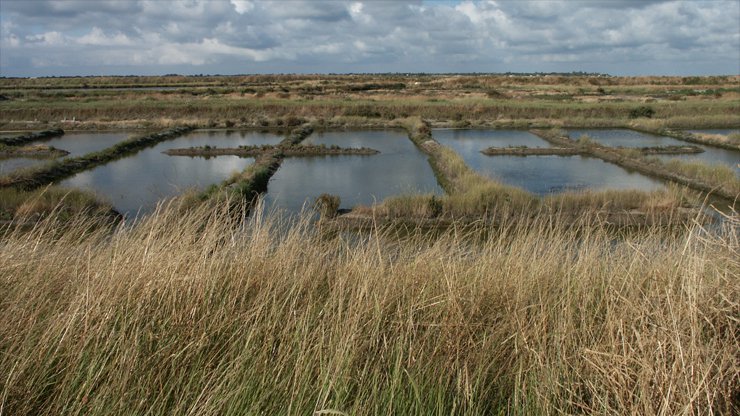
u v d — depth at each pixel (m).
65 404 2.70
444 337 3.18
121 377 2.80
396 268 4.09
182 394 2.72
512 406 2.81
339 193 20.31
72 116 48.62
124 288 3.51
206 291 3.55
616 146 32.72
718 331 2.94
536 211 14.94
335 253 4.56
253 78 126.12
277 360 2.95
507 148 31.67
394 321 3.28
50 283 3.83
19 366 2.84
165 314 3.35
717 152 30.81
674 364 2.56
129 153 31.12
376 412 2.56
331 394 2.74
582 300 3.65
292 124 45.59
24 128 42.41
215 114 50.69
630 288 3.60
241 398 2.72
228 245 4.29
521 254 4.29
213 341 3.21
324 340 3.10
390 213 15.16
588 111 49.41
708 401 2.35
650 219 13.54
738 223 3.67
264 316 3.34
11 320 3.25
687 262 3.52
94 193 17.27
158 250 3.92
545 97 68.44
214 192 15.96
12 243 4.35
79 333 3.13
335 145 31.94
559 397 2.74
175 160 28.58
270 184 22.11
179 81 123.62
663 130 39.41
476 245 4.98
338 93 76.94
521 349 3.09
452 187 20.25
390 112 52.09
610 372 2.74
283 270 4.02
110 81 122.12
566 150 30.94
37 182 21.42
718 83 98.38
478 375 2.91
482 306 3.65
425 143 32.91
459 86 96.88
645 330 2.94
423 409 2.68
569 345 3.09
